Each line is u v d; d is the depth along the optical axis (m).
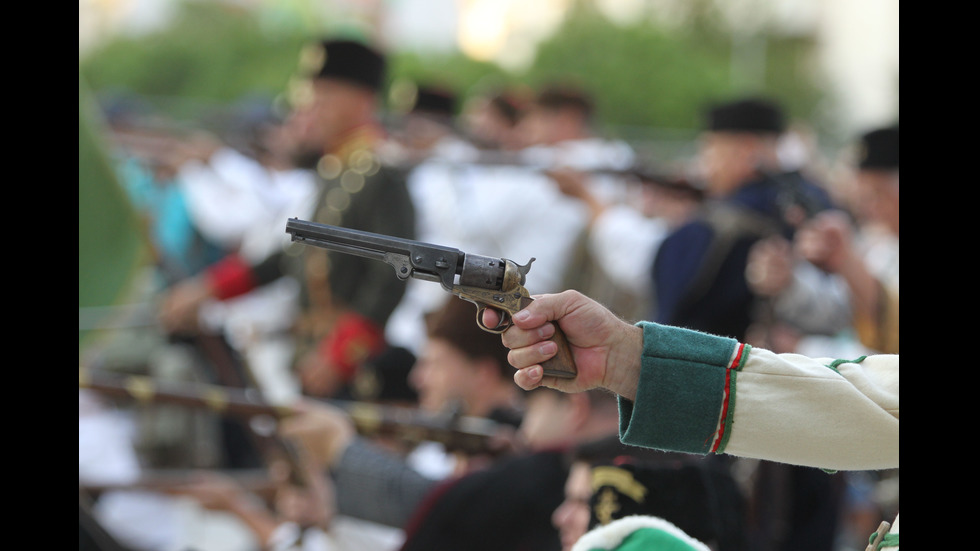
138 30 69.19
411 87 24.88
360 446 11.33
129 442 16.89
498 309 6.19
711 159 18.39
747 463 11.96
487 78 67.25
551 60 66.19
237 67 67.25
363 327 16.81
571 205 21.19
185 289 17.69
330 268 17.52
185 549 13.80
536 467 9.55
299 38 71.00
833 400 5.82
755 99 17.92
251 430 12.62
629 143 50.69
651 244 20.52
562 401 10.72
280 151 24.41
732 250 15.98
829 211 16.94
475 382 11.83
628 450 8.79
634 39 65.81
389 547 11.60
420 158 20.34
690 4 77.25
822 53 76.00
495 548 9.38
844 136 68.25
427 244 6.25
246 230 23.86
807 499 11.98
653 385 5.95
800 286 16.05
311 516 11.88
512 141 24.17
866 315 14.91
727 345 6.06
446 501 9.52
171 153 25.22
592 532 6.71
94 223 12.91
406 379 14.16
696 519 7.99
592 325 6.11
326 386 16.66
